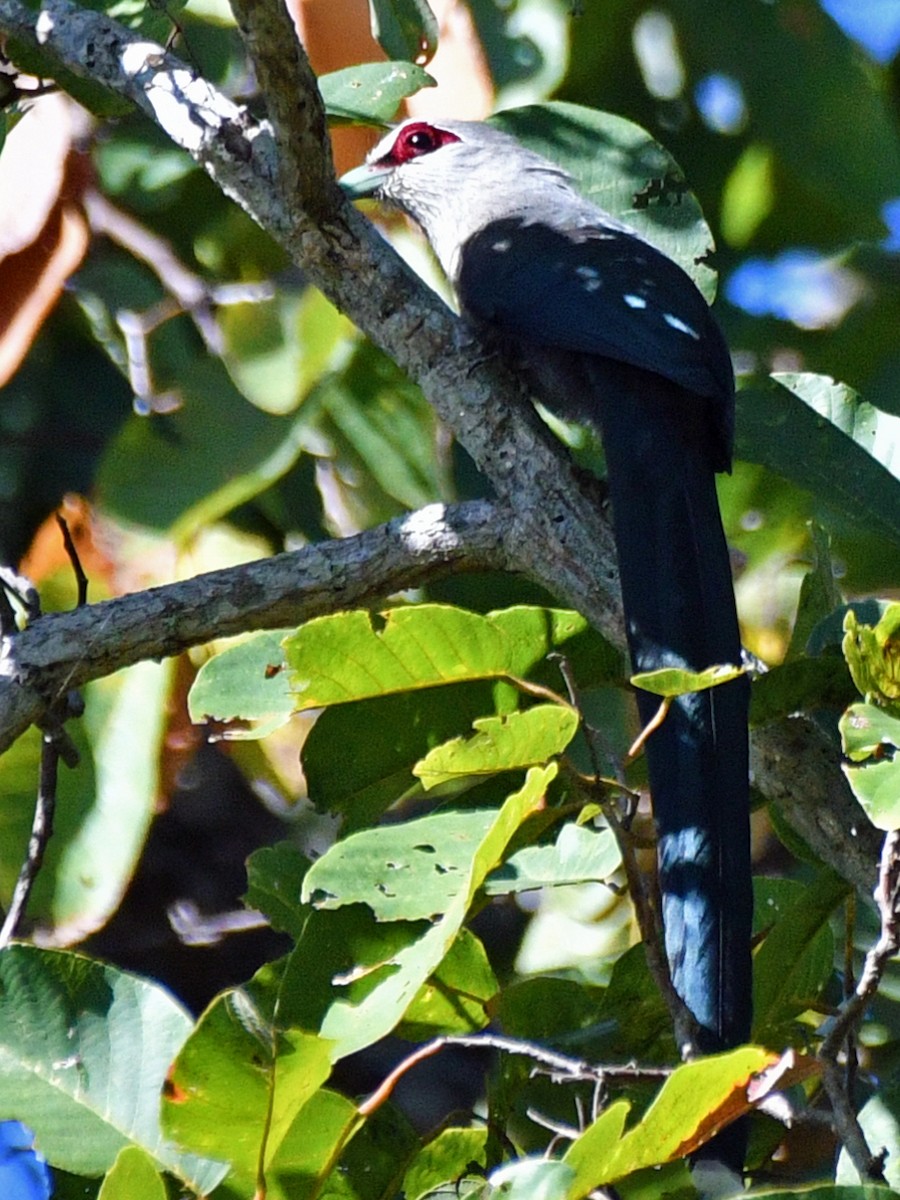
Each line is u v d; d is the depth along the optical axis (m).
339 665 6.43
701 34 11.77
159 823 12.73
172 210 11.55
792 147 11.70
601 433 8.60
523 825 6.14
